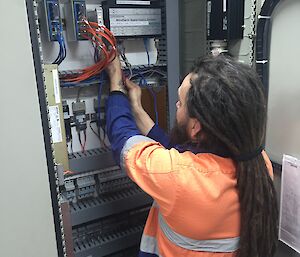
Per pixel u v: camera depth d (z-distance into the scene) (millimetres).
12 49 624
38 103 667
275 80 1208
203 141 782
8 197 680
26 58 637
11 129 651
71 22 1206
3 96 632
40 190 706
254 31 1232
